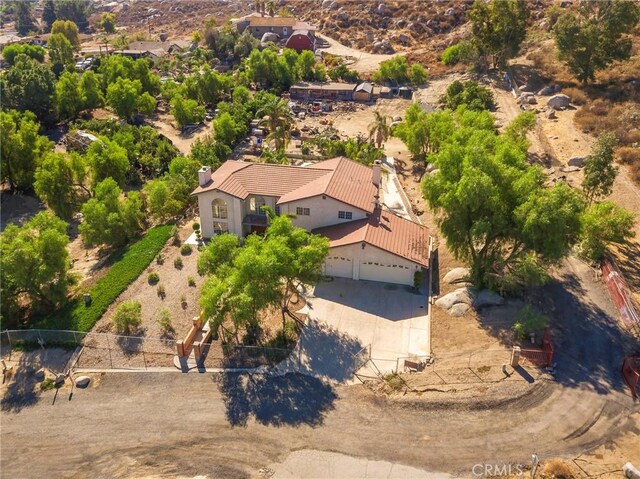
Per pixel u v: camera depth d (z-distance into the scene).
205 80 100.69
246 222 50.03
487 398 31.53
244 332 38.59
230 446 29.42
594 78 84.69
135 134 81.88
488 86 93.19
